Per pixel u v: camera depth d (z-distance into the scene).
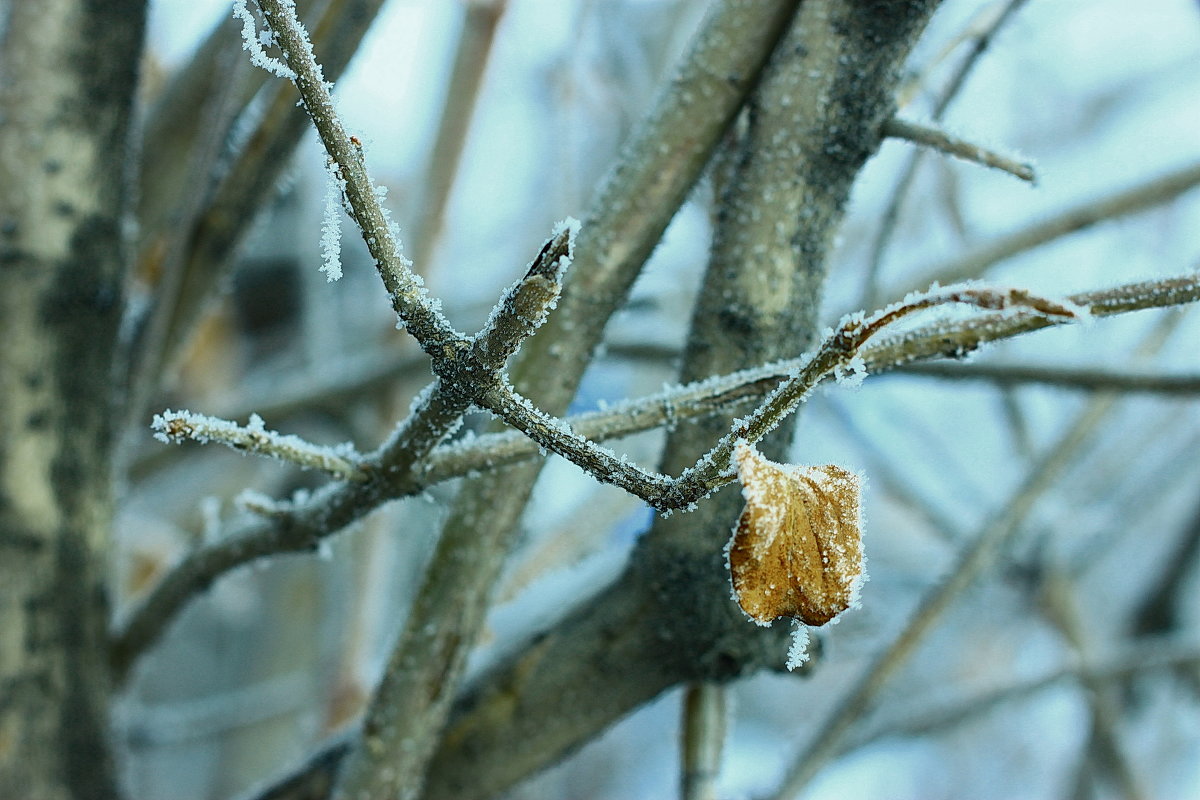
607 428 0.70
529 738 0.78
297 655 2.15
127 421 0.92
